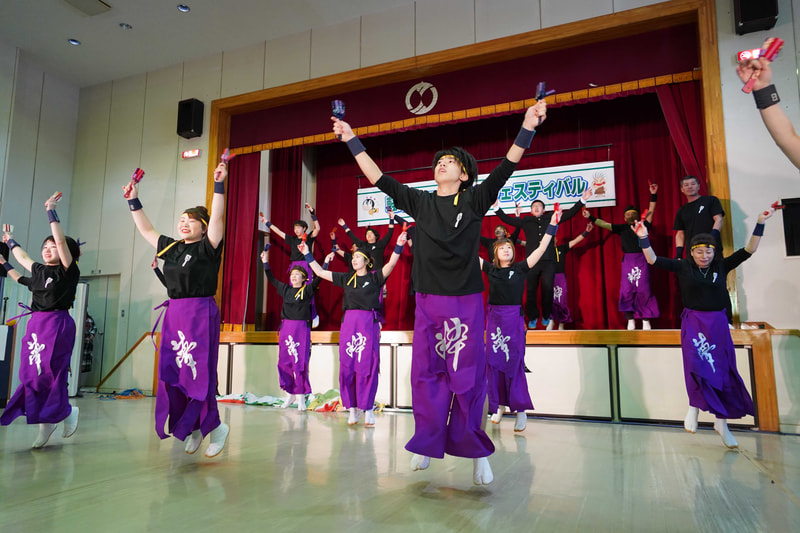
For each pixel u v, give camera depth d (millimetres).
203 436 2670
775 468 2709
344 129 2076
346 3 6652
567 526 1719
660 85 5527
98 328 8250
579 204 5785
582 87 5828
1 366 5633
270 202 8188
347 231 7105
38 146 8320
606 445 3396
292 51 7289
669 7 5391
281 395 6215
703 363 3334
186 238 2623
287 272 7926
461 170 2148
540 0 5949
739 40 5117
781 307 4695
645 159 6578
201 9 6832
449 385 2066
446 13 6395
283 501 1974
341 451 3057
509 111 6113
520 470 2596
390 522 1728
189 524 1697
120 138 8531
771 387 4215
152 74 8430
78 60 8172
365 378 4254
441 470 2543
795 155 1247
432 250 2047
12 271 3301
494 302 4047
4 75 7707
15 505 1915
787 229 4770
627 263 5781
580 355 4867
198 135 7750
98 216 8500
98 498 2008
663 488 2254
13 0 6715
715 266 3404
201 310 2562
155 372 6992
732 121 5051
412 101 6637
